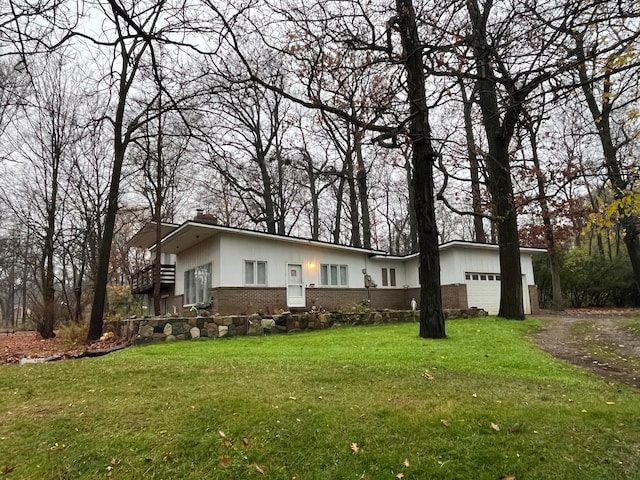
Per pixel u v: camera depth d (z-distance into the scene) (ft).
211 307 55.47
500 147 39.78
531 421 14.03
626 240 57.31
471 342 31.24
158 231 59.62
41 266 68.64
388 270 72.33
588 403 15.90
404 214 132.36
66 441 14.55
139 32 12.34
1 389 20.86
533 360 24.36
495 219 29.86
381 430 13.89
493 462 11.85
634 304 83.30
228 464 12.74
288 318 44.57
